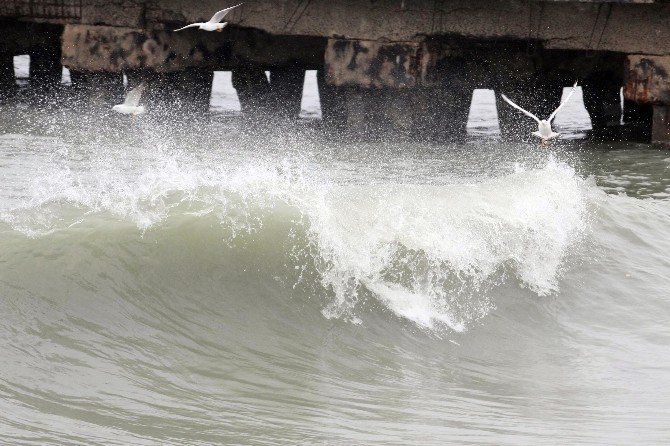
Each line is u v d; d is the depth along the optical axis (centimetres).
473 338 3997
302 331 3834
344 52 9388
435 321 4053
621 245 5044
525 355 3925
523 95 9894
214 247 4075
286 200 4456
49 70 12888
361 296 4059
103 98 10306
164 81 10400
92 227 4084
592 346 4056
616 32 8706
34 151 7719
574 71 9881
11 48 11712
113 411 3052
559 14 8806
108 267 3872
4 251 3859
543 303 4369
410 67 9250
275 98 11794
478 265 4416
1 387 3106
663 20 8556
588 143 9925
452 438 3000
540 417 3238
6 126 9319
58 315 3600
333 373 3550
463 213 4722
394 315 4012
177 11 9869
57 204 4375
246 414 3116
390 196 4688
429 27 9144
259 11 9538
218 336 3703
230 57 10325
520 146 9631
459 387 3528
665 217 5450
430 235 4447
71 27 10150
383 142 9562
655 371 3797
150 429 2950
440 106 9750
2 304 3575
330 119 11462
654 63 8644
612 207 5462
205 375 3412
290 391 3344
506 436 3036
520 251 4616
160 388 3266
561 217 5116
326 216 4356
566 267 4694
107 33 10050
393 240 4334
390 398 3353
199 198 4412
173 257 3994
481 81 9725
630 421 3219
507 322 4175
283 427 3027
